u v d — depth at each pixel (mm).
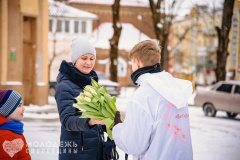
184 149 3111
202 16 37625
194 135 12148
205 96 18125
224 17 23625
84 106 3436
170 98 3027
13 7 17469
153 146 3012
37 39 18766
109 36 58125
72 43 4109
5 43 17203
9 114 3422
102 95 3486
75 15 51844
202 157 8820
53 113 15727
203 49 63156
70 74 3887
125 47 56312
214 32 56656
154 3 29031
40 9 18953
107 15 60781
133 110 3002
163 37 29203
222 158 8734
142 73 3197
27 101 18625
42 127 12359
